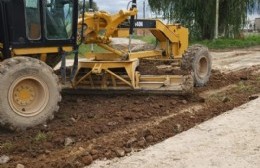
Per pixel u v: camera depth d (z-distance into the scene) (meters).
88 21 14.37
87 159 9.43
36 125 11.43
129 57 14.92
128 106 13.13
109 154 9.74
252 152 9.62
